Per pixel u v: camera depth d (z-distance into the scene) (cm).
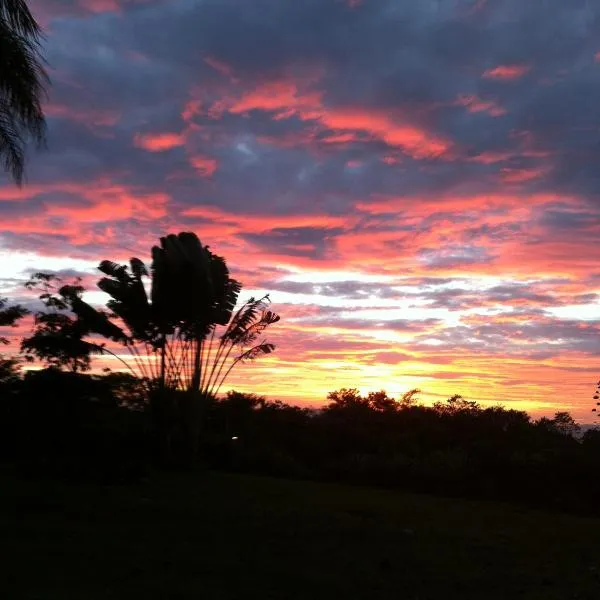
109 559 796
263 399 2767
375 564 837
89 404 2283
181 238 2131
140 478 1678
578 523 1284
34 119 973
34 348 2291
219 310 2169
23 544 861
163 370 2184
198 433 2172
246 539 960
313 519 1166
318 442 2294
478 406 2356
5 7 926
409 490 1791
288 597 673
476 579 783
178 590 675
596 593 728
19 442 2059
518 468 1705
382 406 2809
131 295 2106
